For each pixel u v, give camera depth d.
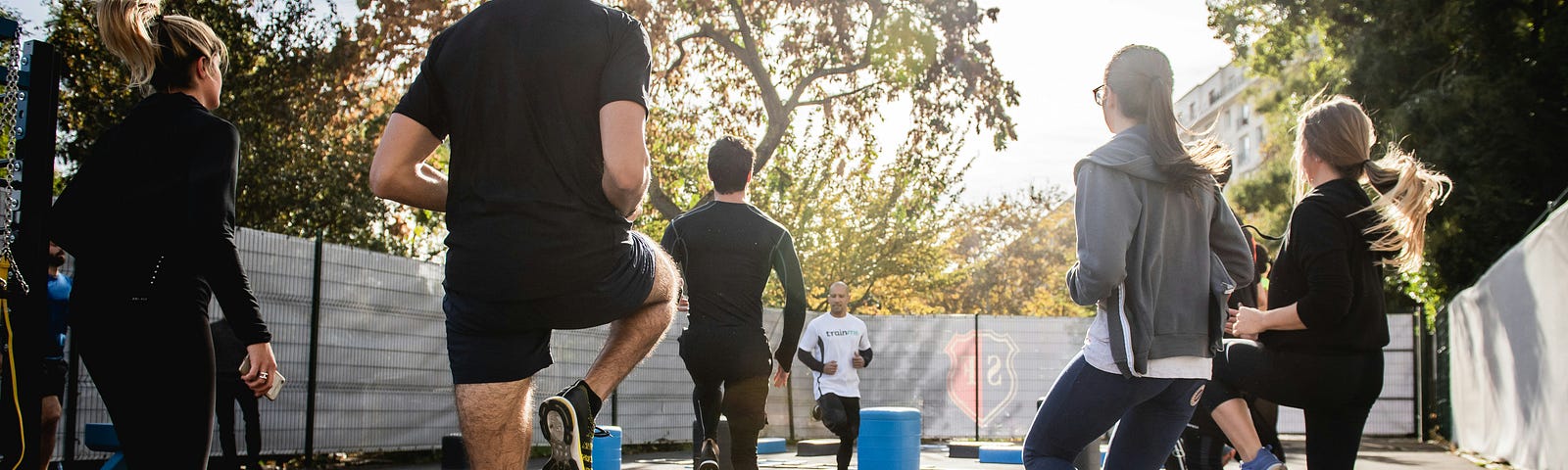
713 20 19.92
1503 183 19.45
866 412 8.63
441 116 2.53
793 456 13.16
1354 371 3.97
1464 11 20.11
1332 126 3.99
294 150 18.78
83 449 8.36
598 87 2.42
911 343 17.50
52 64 3.03
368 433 10.58
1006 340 18.09
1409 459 12.97
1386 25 21.59
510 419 2.47
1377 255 4.00
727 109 20.66
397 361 11.02
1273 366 4.04
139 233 2.89
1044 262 43.25
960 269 30.19
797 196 23.38
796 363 16.30
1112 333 3.40
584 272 2.39
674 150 20.25
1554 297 8.80
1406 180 3.90
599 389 2.52
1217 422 4.34
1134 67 3.47
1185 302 3.46
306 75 18.06
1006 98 18.84
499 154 2.38
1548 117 19.56
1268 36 24.89
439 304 11.73
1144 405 3.70
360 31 17.16
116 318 2.87
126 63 3.03
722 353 5.21
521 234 2.35
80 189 2.97
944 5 18.45
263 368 3.01
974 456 13.30
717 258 5.27
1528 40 20.06
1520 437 10.24
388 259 10.98
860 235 25.00
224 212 2.94
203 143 2.94
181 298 2.92
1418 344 19.16
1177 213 3.48
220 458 8.66
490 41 2.42
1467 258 20.19
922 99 19.16
